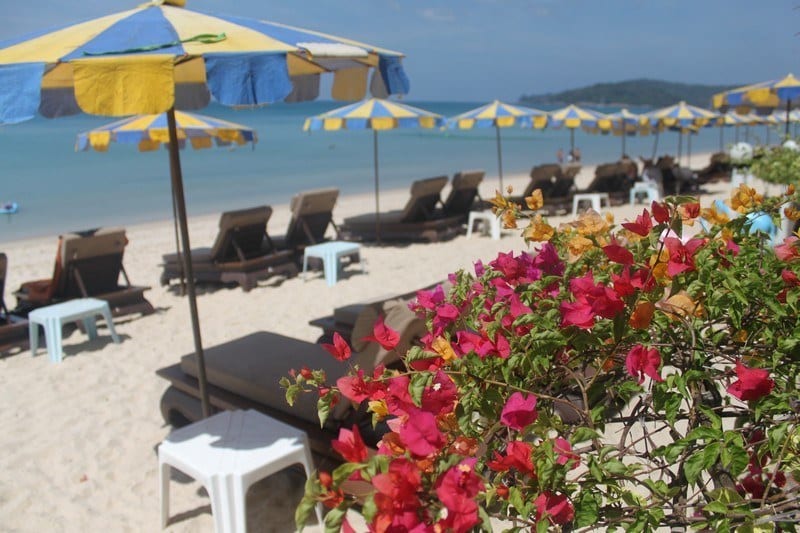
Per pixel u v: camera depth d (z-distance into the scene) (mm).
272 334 4582
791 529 1125
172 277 8062
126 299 6816
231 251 7867
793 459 1262
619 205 13805
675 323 1376
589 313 1240
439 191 10328
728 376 1417
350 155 33656
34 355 5746
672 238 1315
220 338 6070
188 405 4012
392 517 911
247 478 2863
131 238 11727
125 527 3217
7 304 7645
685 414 1393
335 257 7844
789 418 1297
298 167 26906
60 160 28500
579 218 1602
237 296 7512
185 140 8164
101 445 4066
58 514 3352
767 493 1206
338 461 3223
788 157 7691
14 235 12766
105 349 5883
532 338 1275
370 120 9836
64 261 6371
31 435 4230
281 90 2678
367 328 2996
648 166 15812
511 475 1271
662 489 1145
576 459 1132
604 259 1580
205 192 19109
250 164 27938
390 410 1296
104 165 26484
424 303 1698
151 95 2473
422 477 986
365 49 3227
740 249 1597
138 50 2604
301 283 7988
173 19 2996
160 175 23109
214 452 3014
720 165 19047
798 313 1424
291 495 3412
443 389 1217
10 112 2441
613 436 2885
